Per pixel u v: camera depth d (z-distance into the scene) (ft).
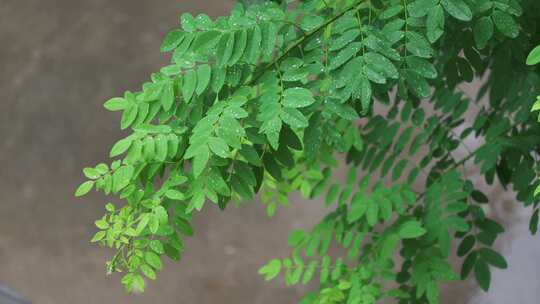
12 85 35.50
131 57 36.37
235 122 7.92
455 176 11.64
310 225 29.45
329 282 12.48
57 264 28.96
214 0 38.52
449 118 12.10
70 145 32.96
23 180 31.86
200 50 8.16
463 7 8.27
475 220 11.64
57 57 36.55
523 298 26.22
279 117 7.99
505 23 8.64
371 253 12.34
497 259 11.43
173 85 8.60
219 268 28.53
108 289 28.17
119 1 38.93
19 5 39.29
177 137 8.60
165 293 27.86
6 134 33.55
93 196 30.96
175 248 9.41
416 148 11.99
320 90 8.64
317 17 8.71
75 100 34.71
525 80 10.87
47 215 30.55
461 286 26.71
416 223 11.19
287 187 12.73
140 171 9.05
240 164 8.77
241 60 8.37
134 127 8.84
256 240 29.30
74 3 39.04
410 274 11.89
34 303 27.71
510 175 11.70
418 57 8.45
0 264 28.99
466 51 9.81
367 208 11.85
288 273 12.55
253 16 8.29
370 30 8.41
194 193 8.55
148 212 9.16
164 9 38.40
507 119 11.49
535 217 11.09
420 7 8.36
